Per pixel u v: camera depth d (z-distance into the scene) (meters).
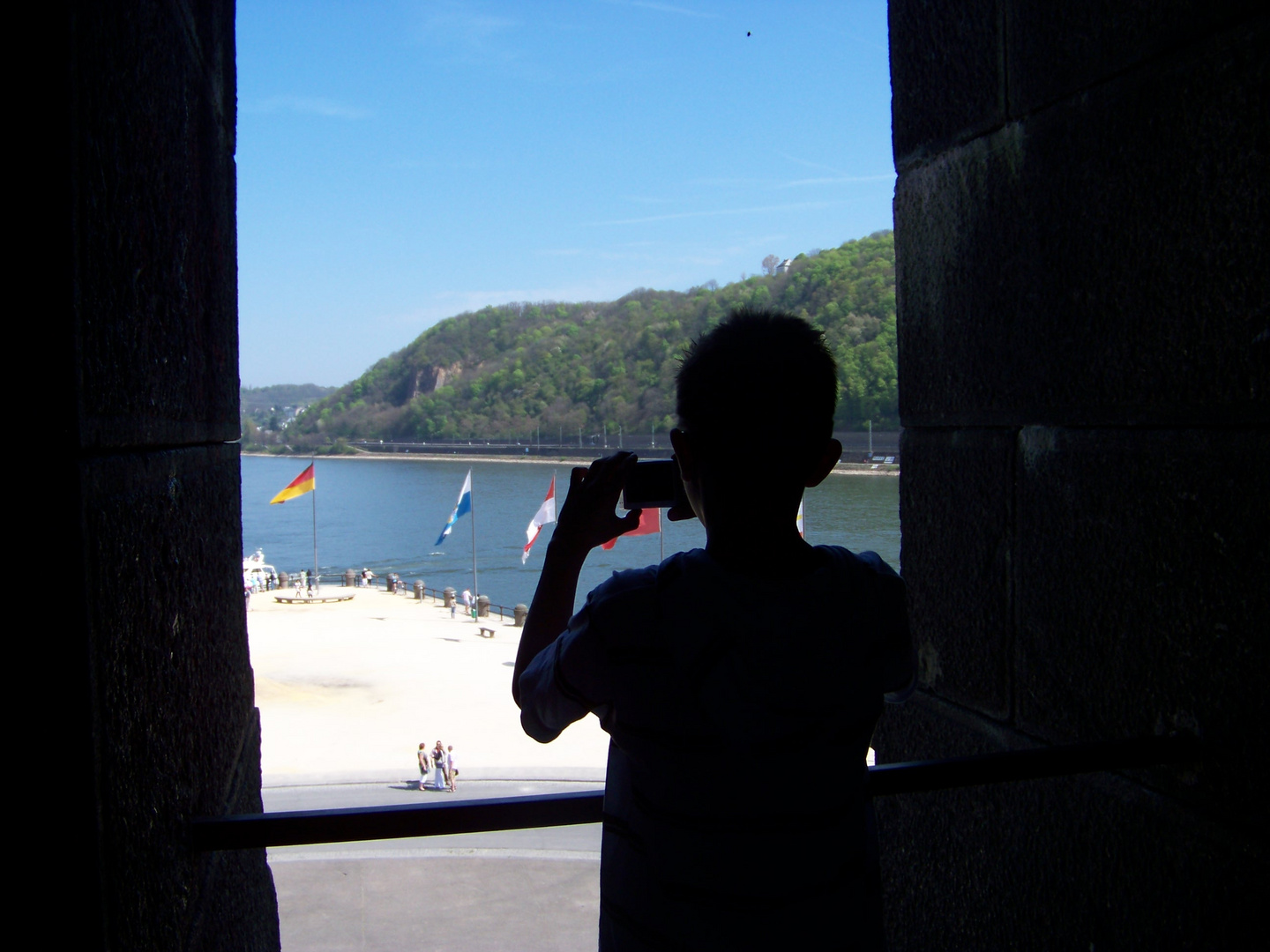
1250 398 1.42
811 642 1.11
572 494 1.27
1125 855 1.69
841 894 1.11
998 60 1.95
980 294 2.04
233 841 1.33
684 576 1.13
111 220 1.03
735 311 1.20
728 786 1.08
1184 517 1.56
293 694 30.89
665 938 1.09
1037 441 1.89
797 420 1.13
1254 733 1.44
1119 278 1.67
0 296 0.89
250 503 144.25
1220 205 1.46
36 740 0.91
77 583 0.91
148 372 1.17
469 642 41.97
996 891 2.01
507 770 20.30
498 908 11.24
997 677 2.02
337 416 198.88
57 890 0.92
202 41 1.62
